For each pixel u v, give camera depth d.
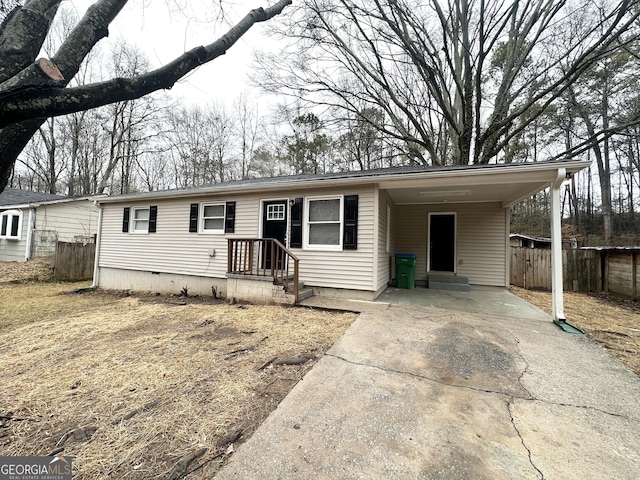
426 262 8.02
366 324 4.10
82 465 1.58
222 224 7.20
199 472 1.52
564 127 13.06
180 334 3.87
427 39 9.80
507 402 2.18
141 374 2.68
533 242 14.62
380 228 6.08
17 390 2.41
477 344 3.35
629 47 8.94
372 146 14.81
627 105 10.95
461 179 4.92
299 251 6.25
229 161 20.00
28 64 1.13
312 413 2.01
